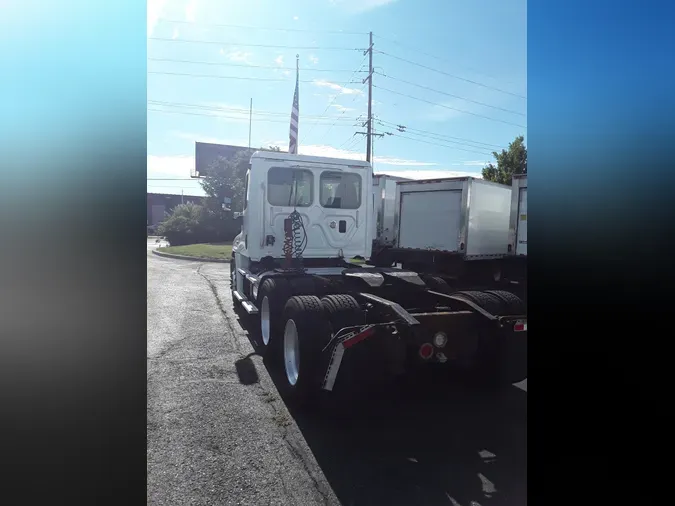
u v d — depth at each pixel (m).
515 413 3.90
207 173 28.66
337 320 3.99
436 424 3.66
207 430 3.40
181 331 6.34
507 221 11.57
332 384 3.52
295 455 3.10
